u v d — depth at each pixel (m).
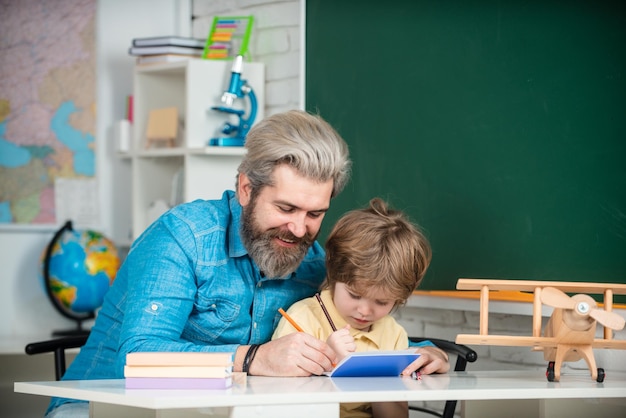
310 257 2.07
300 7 2.92
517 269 2.26
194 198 3.14
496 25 2.31
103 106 3.60
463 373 1.81
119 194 3.62
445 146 2.43
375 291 1.84
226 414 1.47
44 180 3.56
